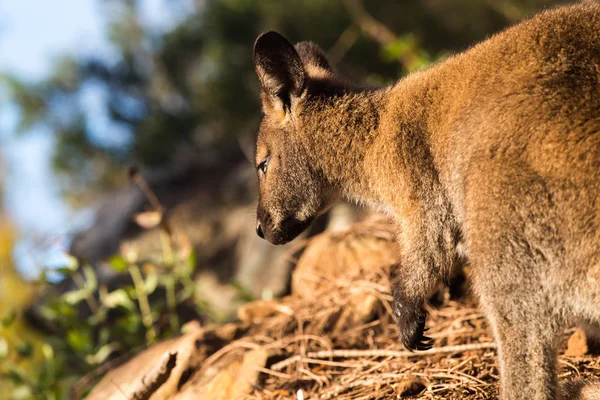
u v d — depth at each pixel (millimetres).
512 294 7547
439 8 31969
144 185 13812
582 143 7410
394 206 9461
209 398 9766
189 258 13555
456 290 10680
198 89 34406
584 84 7676
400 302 9234
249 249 21422
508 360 7504
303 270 11891
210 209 23859
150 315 13203
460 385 8734
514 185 7594
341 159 9938
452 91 8891
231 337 10727
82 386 11953
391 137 9312
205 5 34656
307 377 9648
